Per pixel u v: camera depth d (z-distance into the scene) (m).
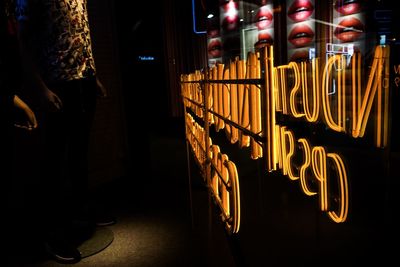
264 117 1.21
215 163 1.95
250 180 3.79
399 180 3.21
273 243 2.24
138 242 2.40
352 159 3.97
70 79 2.29
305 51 5.92
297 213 2.74
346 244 2.15
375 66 1.44
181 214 2.88
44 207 2.67
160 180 3.90
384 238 2.18
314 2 5.68
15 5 2.01
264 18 6.47
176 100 8.32
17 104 1.82
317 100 1.50
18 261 2.19
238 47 7.30
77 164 2.54
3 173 1.56
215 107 2.10
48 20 2.16
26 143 2.75
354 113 1.47
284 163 1.51
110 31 3.72
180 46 8.08
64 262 2.16
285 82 1.76
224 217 1.66
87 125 2.56
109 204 3.19
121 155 3.96
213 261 2.08
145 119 3.93
